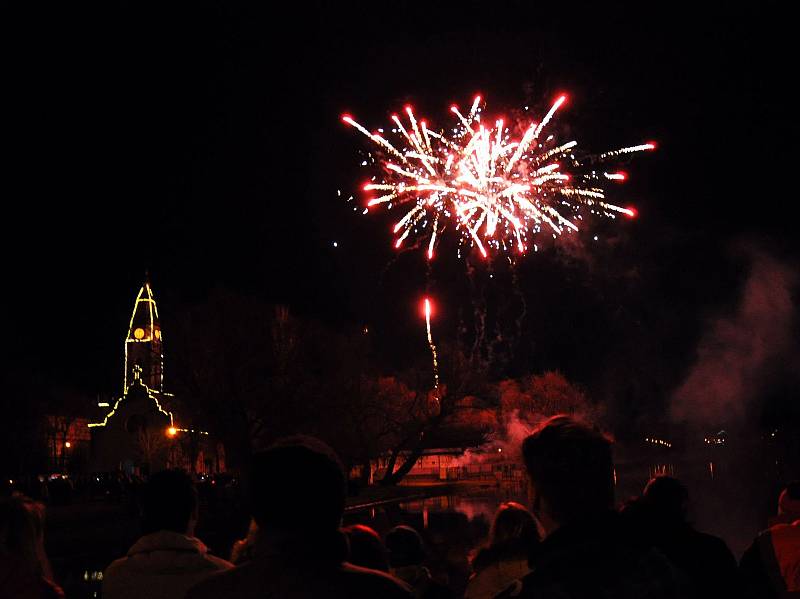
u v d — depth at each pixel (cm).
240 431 6138
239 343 6153
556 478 418
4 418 7531
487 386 7381
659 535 622
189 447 8394
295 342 6334
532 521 736
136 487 4641
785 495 763
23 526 649
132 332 10206
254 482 432
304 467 426
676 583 404
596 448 422
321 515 425
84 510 4838
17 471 7500
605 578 395
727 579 618
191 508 638
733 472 8400
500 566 702
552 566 401
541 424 444
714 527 3341
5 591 555
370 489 7100
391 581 422
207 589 417
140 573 597
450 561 2722
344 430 6725
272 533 424
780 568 648
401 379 7644
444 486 9194
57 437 10038
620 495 5400
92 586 2742
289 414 6203
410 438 7338
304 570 413
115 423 9644
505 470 10112
